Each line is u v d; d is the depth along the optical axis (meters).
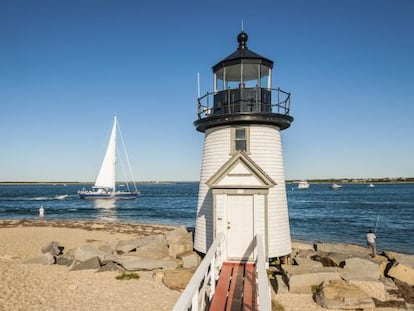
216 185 12.28
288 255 13.63
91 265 14.18
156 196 103.25
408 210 56.06
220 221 12.28
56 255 17.17
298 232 35.28
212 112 14.10
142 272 13.52
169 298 11.14
